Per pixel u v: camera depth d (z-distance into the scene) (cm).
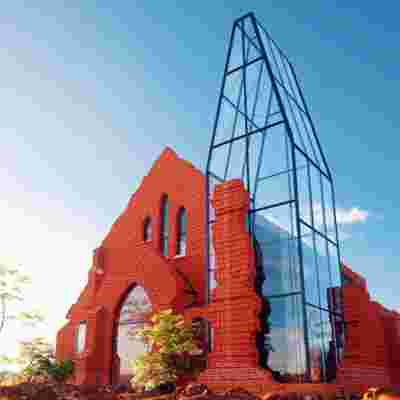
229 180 2722
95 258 3988
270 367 2308
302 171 2677
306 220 2553
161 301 3244
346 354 2645
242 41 3081
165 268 3331
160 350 2594
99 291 3728
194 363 2800
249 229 2616
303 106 3183
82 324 3888
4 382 2875
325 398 2075
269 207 2580
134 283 3544
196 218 3703
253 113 2844
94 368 3409
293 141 2606
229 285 2488
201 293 3394
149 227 4066
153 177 4175
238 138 2873
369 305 2730
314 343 2316
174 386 2673
